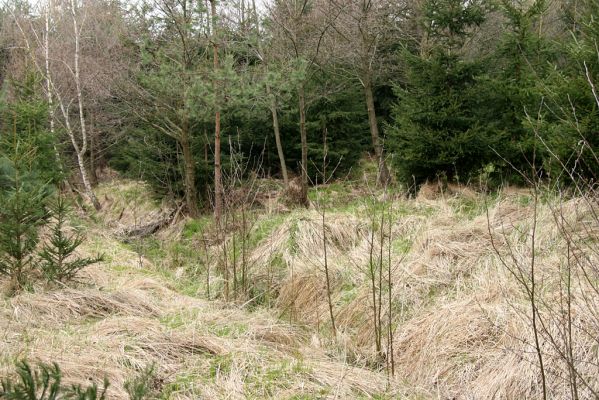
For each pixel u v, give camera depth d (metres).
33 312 4.75
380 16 13.34
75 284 5.69
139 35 12.18
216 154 10.94
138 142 14.94
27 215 5.33
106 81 14.07
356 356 4.74
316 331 5.54
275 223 9.18
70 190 16.59
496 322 4.43
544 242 5.75
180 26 11.05
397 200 9.22
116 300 5.30
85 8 18.14
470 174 9.39
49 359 3.68
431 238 6.59
